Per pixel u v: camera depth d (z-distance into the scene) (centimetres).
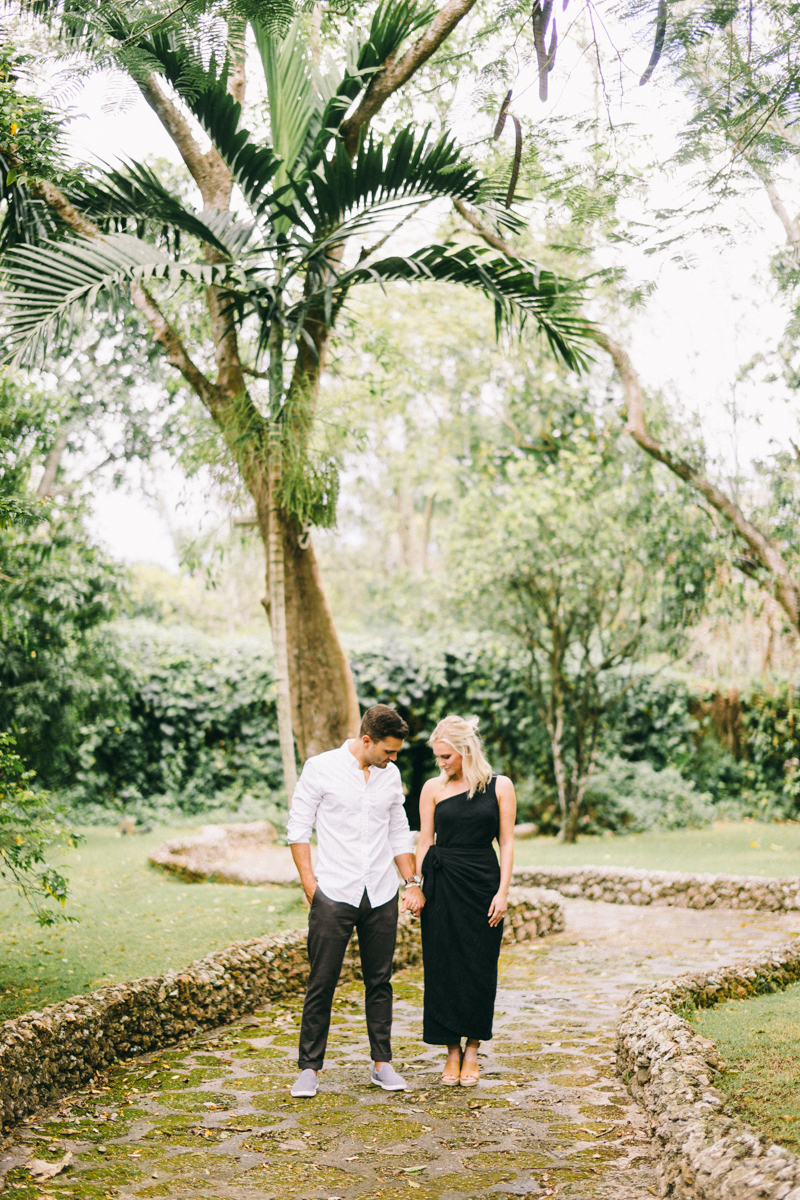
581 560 1209
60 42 508
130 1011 506
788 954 615
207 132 731
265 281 762
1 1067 405
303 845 457
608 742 1420
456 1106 430
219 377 833
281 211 729
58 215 734
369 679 1450
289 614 854
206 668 1479
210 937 687
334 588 2722
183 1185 349
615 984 648
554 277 681
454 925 460
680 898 932
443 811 474
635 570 1237
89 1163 369
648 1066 433
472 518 1335
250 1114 421
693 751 1438
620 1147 379
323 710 859
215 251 805
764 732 1362
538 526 1212
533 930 816
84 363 1220
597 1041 523
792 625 1077
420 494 2669
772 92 486
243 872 970
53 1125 407
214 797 1453
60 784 1386
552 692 1317
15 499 608
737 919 857
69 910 774
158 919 746
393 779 471
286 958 644
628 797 1370
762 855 1077
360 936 464
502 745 1463
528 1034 542
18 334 640
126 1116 419
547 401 1648
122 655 1275
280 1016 587
